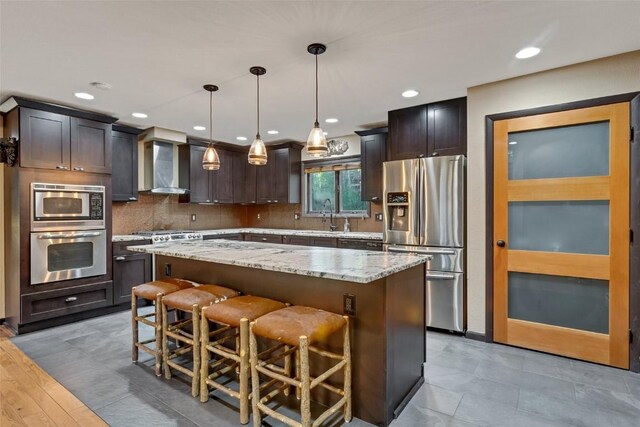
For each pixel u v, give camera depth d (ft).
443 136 11.67
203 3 6.06
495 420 6.31
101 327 11.38
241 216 21.71
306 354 5.44
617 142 8.35
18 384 7.62
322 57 8.24
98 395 7.18
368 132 14.83
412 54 8.14
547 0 6.04
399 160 12.34
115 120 13.10
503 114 9.76
